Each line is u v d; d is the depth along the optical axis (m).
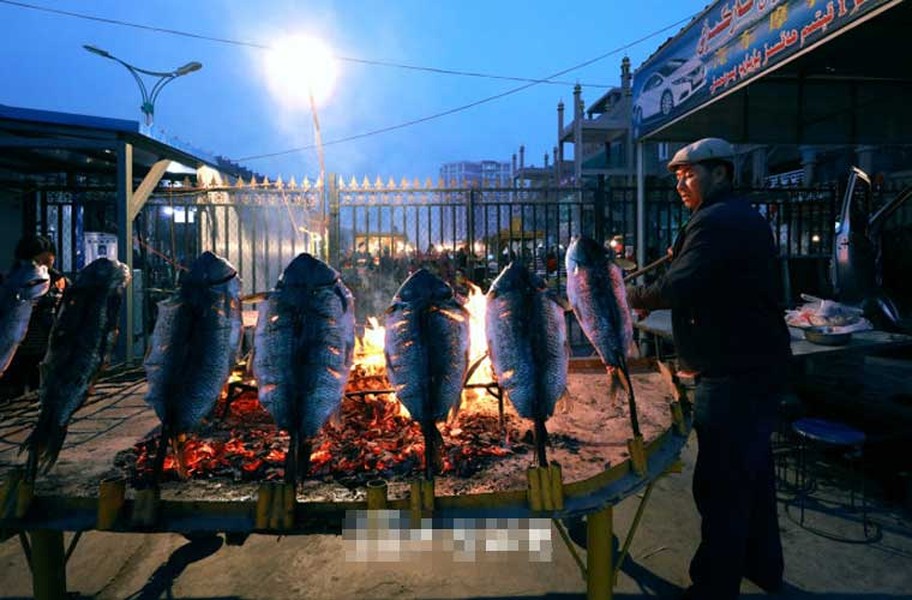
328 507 2.31
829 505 3.82
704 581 2.60
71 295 2.64
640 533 3.46
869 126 8.09
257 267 9.60
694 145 2.80
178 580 2.97
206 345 2.54
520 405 2.51
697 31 6.20
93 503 2.37
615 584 2.87
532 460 3.02
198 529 2.25
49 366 2.53
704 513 2.63
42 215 8.66
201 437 3.38
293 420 2.40
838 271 6.23
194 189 8.70
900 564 3.12
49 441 2.43
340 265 8.65
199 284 2.62
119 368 6.41
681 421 3.00
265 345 2.53
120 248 6.71
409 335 2.60
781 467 4.38
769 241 2.62
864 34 5.51
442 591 2.88
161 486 2.72
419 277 2.72
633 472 2.56
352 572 3.04
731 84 5.56
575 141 27.77
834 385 5.62
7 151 7.48
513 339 2.60
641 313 3.50
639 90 7.93
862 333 4.93
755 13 5.13
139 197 7.16
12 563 3.13
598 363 4.35
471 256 8.74
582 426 3.62
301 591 2.88
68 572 3.04
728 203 2.65
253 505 2.33
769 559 2.84
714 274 2.51
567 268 3.05
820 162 15.65
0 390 5.21
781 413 4.74
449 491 2.62
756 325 2.54
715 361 2.59
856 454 3.93
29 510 2.35
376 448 3.11
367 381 3.92
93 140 6.66
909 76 6.92
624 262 3.17
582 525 3.54
